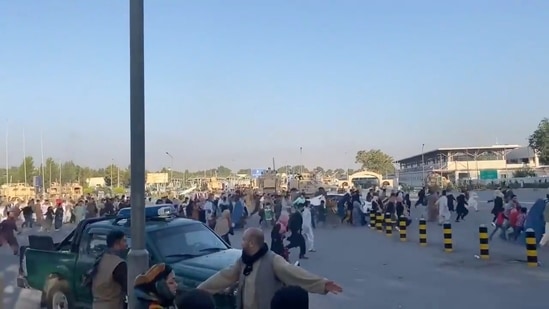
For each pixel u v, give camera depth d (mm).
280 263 4680
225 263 7238
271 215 29812
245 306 4660
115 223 8195
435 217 29766
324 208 29562
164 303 4105
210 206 26609
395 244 19688
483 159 98812
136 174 5441
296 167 129125
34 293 11492
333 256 16781
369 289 11289
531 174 80312
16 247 19406
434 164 101500
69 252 8438
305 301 2789
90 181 116125
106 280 5629
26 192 78312
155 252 7512
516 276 12422
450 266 14141
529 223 18188
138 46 5547
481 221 29344
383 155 134875
